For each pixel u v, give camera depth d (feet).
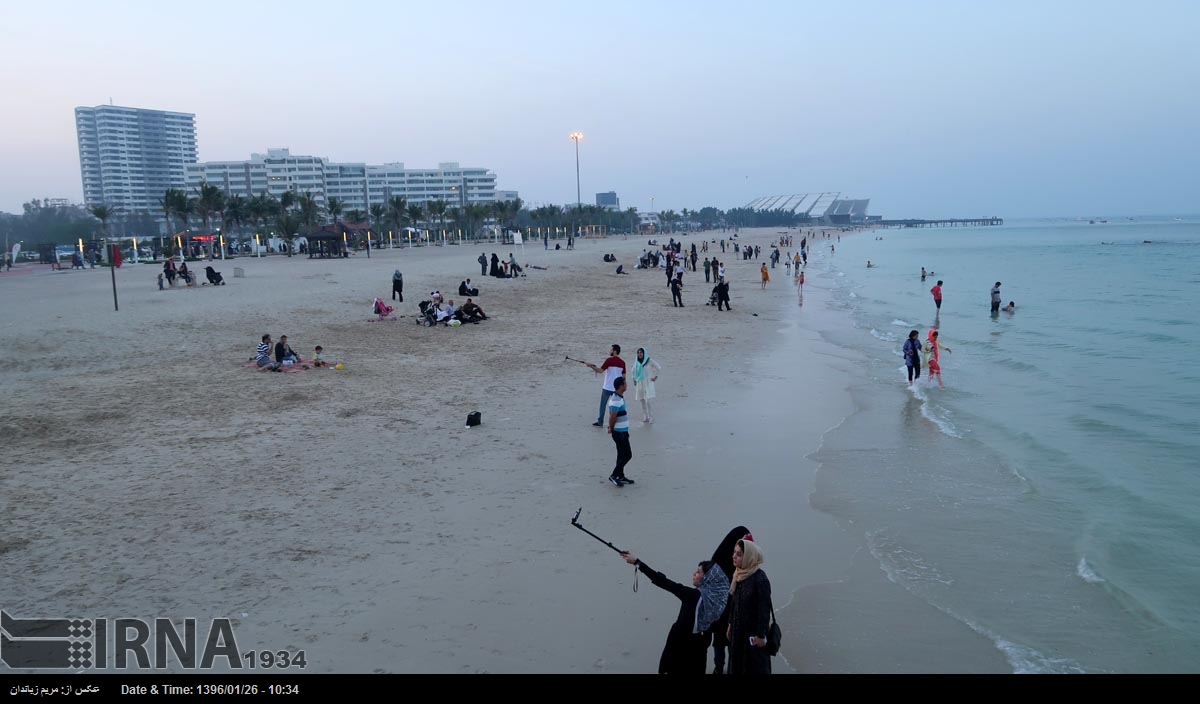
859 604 25.82
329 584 26.21
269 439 43.68
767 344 83.87
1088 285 163.12
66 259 235.61
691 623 19.04
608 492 36.14
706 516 33.32
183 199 288.71
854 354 77.51
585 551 29.32
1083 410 53.42
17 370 59.82
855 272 223.71
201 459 39.70
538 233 530.27
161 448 41.52
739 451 43.27
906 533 31.86
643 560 28.55
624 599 25.49
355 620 23.82
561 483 37.24
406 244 395.14
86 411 48.80
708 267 167.73
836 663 22.17
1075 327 97.76
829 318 109.81
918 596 26.40
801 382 63.00
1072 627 24.32
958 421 50.52
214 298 103.76
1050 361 73.15
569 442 44.37
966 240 587.68
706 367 69.67
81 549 28.53
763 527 32.32
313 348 74.43
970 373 67.51
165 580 26.21
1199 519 33.27
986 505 35.01
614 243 427.74
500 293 130.21
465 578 26.86
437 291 124.16
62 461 38.99
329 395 55.31
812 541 30.99
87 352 66.69
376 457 40.68
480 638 22.93
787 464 40.86
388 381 60.85
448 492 35.60
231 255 260.83
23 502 33.17
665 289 153.69
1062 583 27.35
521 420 49.26
